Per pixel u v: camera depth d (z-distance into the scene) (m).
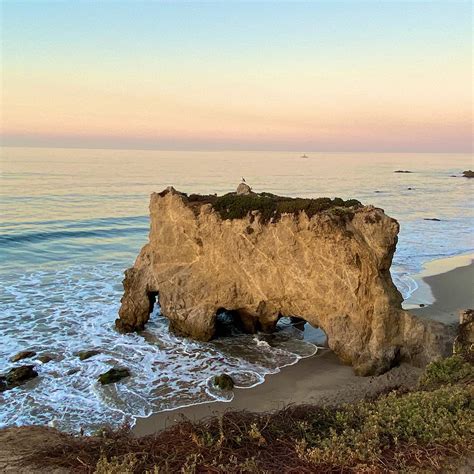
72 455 8.36
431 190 104.56
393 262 39.09
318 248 19.97
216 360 20.25
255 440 8.36
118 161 180.25
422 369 18.36
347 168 184.62
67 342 21.94
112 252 42.94
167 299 23.36
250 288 22.02
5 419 15.53
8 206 62.44
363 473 7.43
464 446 7.98
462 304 27.62
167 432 8.90
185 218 23.19
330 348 20.50
